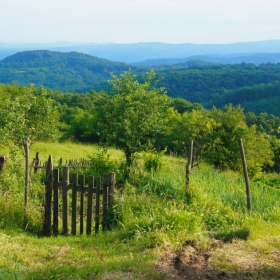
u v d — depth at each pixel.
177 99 82.19
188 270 5.97
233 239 7.45
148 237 7.23
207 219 8.73
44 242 7.67
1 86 53.78
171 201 9.70
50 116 10.39
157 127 14.78
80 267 6.05
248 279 5.73
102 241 7.70
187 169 10.42
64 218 8.59
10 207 9.00
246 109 139.38
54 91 97.94
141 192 11.38
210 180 12.27
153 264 6.13
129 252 6.89
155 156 14.80
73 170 14.30
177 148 30.22
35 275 5.62
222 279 5.71
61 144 31.02
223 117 26.56
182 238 7.21
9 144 10.70
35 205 9.84
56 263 6.13
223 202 10.47
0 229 8.17
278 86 148.88
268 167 42.62
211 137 25.16
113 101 14.61
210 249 6.93
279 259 6.51
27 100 10.12
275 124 78.75
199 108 78.56
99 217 9.13
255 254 6.71
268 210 9.90
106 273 5.76
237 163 24.86
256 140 27.44
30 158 19.38
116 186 13.06
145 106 14.49
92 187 8.54
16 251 6.77
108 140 14.76
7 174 11.11
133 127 14.44
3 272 5.56
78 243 7.74
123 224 8.23
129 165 14.59
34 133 10.25
